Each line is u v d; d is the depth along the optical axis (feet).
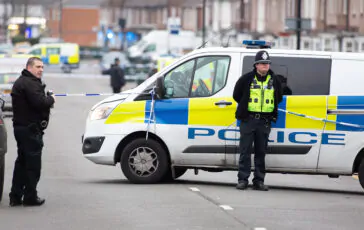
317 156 107.14
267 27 485.97
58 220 82.79
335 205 95.40
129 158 110.83
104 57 551.59
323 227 80.48
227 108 107.76
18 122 89.81
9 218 83.92
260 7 497.46
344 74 106.93
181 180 118.01
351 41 390.63
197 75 109.50
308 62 107.24
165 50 578.25
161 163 110.52
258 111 104.53
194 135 108.78
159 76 108.78
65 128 210.79
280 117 107.04
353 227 81.00
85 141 112.47
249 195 101.50
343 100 106.63
